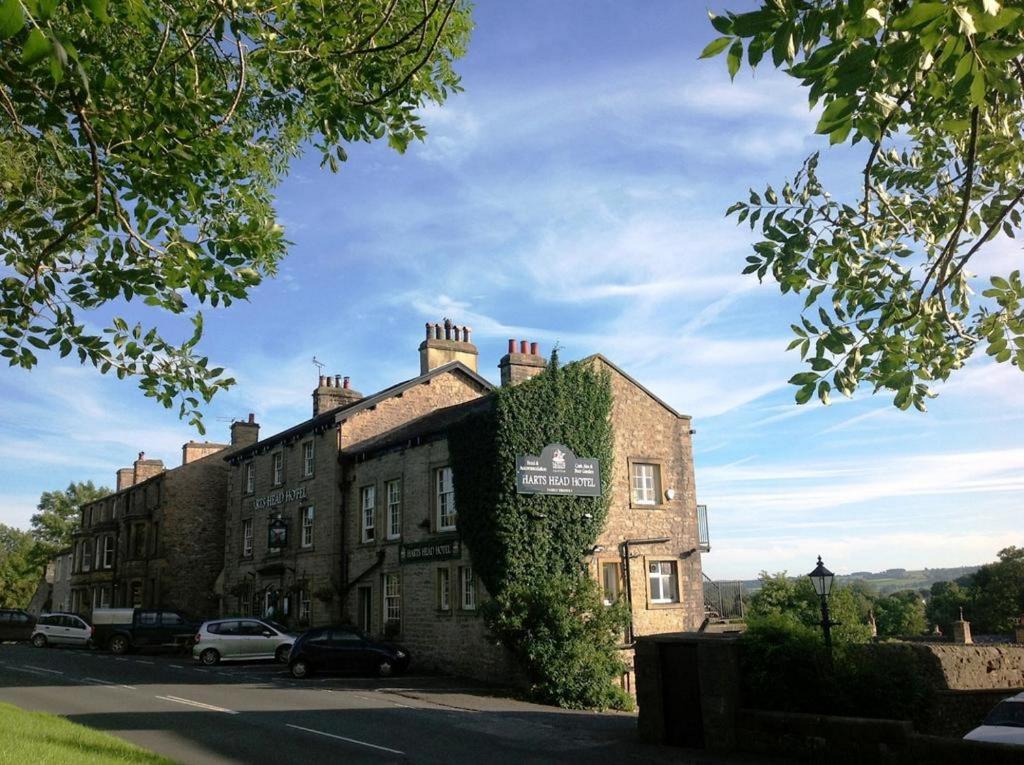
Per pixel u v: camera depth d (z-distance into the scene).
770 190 7.77
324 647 23.02
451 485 24.56
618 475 24.36
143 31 7.46
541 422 22.55
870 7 4.27
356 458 29.30
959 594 77.12
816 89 4.50
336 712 15.64
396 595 26.39
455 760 11.02
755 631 11.98
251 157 9.05
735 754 11.25
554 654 18.86
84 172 7.14
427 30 8.93
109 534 46.59
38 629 37.81
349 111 8.38
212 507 41.84
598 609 19.86
